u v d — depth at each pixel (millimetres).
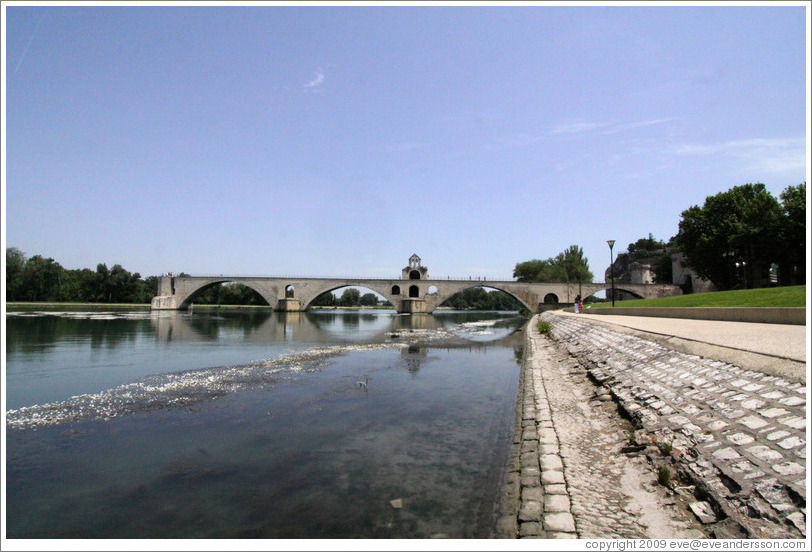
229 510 7797
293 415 13742
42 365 22922
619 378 14188
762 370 9297
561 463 8664
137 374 20500
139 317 68438
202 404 15016
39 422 12945
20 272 105375
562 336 32219
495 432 12078
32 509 7875
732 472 6777
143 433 11992
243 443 11227
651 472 7930
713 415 8672
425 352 30172
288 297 103375
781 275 66938
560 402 13617
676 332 16500
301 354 28047
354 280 103312
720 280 70688
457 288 106312
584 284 105875
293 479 9086
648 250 170125
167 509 7867
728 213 68625
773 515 5711
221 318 71812
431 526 7125
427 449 10766
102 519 7504
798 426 6895
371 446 10984
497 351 31500
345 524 7262
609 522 6473
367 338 40281
